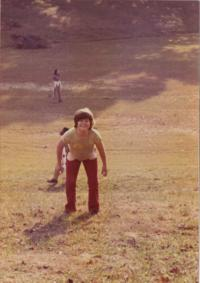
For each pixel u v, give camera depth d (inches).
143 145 1008.9
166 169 650.2
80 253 279.6
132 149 972.6
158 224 327.6
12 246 290.8
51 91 1526.8
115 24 2315.5
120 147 989.8
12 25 2239.2
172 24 2346.2
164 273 248.4
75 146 357.4
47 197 434.3
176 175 565.6
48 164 788.6
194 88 1542.8
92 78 1678.2
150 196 425.7
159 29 2295.8
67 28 2256.4
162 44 2101.4
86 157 360.5
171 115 1282.0
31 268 257.4
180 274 246.5
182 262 261.6
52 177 565.3
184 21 2372.0
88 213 357.7
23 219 345.1
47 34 2191.2
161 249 281.9
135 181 520.1
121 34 2240.4
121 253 277.4
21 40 2068.2
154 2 2474.2
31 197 435.2
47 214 358.6
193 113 1291.8
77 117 357.4
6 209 375.2
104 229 319.6
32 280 241.4
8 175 607.2
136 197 420.8
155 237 302.2
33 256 275.6
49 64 1840.6
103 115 1295.5
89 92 1520.7
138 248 284.7
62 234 311.1
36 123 1216.2
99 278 244.8
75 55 1957.4
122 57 1929.1
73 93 1510.8
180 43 2117.4
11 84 1608.0
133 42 2143.2
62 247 289.9
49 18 2324.1
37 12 2357.3
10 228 323.9
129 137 1083.3
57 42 2129.7
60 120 1248.2
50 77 1690.5
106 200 405.1
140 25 2314.2
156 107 1360.7
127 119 1253.1
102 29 2263.8
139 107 1364.4
